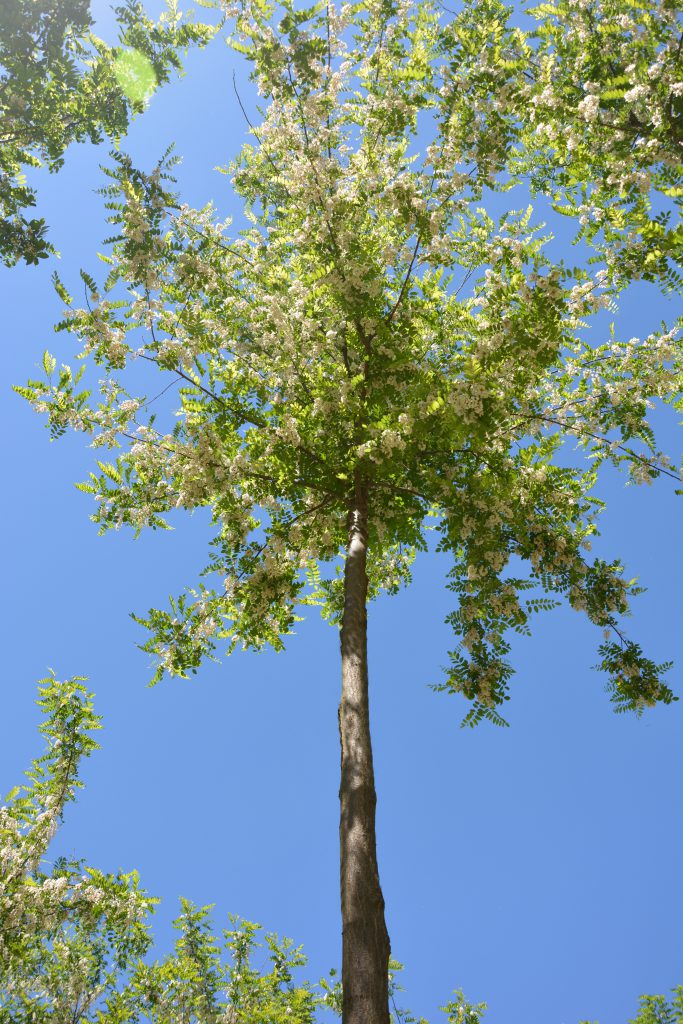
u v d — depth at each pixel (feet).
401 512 28.14
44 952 33.22
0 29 26.45
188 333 23.53
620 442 26.53
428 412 23.57
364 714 19.45
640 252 20.74
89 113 28.09
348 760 18.45
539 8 24.93
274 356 24.94
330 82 23.15
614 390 25.49
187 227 24.41
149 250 20.27
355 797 17.53
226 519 26.08
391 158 24.93
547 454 26.78
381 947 15.05
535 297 20.49
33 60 27.07
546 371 24.27
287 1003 41.47
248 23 22.47
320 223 23.52
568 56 24.48
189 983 39.93
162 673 26.55
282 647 27.71
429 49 24.07
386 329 24.12
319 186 23.32
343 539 28.43
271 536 26.21
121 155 20.12
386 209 23.99
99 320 20.84
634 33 23.09
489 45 23.50
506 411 23.65
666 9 21.95
